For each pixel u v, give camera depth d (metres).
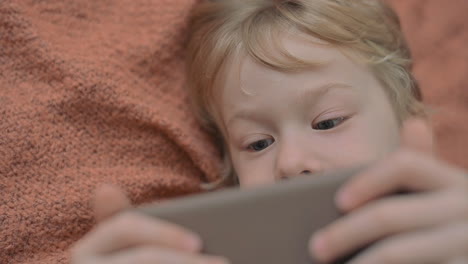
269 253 0.37
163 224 0.36
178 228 0.37
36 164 0.61
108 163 0.65
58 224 0.60
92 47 0.69
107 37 0.70
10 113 0.61
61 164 0.62
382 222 0.34
